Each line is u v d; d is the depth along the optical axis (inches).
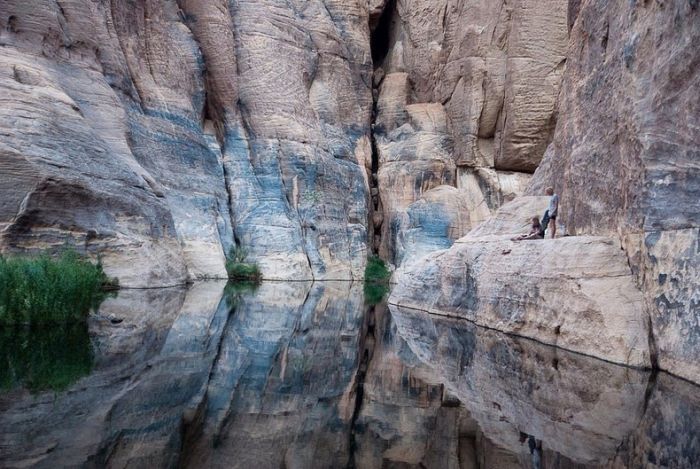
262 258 1180.5
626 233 448.8
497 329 571.2
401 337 516.7
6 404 240.2
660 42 417.1
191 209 1048.2
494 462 199.3
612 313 416.5
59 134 687.1
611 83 510.0
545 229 602.9
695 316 351.6
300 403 276.4
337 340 485.4
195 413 246.4
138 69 1041.5
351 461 196.9
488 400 295.3
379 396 298.7
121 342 398.6
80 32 875.4
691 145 372.5
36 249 631.8
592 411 275.7
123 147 861.2
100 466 175.5
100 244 704.4
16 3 780.6
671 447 220.2
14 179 613.3
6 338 377.4
